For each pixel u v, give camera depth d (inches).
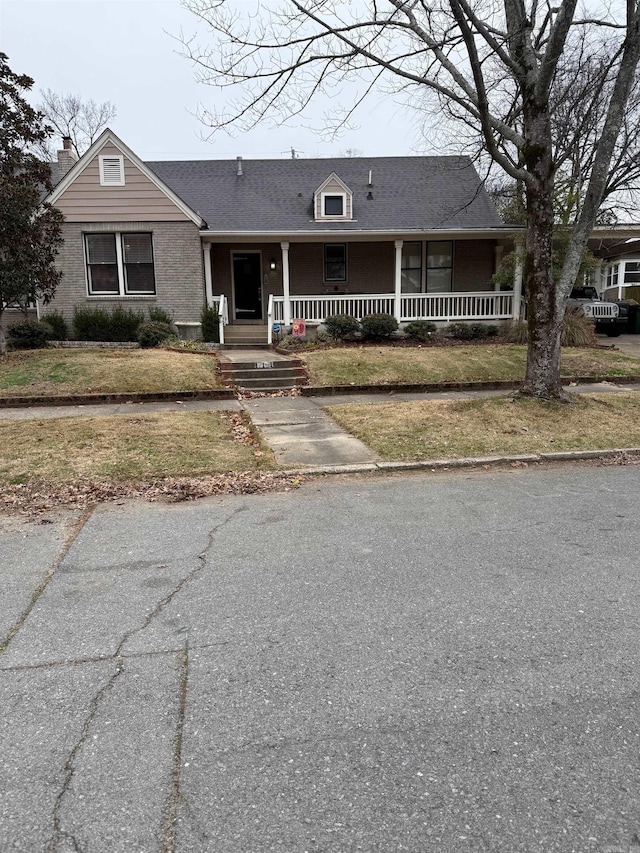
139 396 419.8
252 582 151.3
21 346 589.9
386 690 106.3
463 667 113.3
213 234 647.8
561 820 78.5
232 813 79.7
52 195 629.3
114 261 651.5
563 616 132.9
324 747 92.2
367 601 140.4
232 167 822.5
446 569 157.9
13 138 486.0
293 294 749.9
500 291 704.4
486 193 757.9
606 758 89.5
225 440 309.4
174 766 88.4
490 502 215.8
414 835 76.2
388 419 341.1
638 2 311.1
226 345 607.8
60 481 241.4
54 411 384.8
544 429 316.5
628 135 677.9
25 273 488.7
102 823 78.2
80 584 151.6
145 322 624.7
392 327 621.6
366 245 745.6
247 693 105.9
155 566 162.7
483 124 308.5
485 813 79.6
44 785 84.9
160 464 263.1
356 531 187.2
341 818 78.9
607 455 282.0
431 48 313.9
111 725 97.7
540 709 101.0
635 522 193.6
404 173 810.2
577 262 351.9
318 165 828.0
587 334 615.8
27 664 115.6
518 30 315.3
